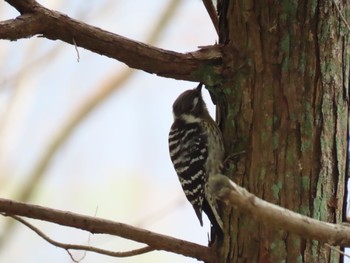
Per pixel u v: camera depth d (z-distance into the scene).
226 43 9.38
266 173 8.87
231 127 9.34
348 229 7.00
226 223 9.04
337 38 8.98
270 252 8.70
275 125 8.92
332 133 8.86
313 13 8.93
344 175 8.93
